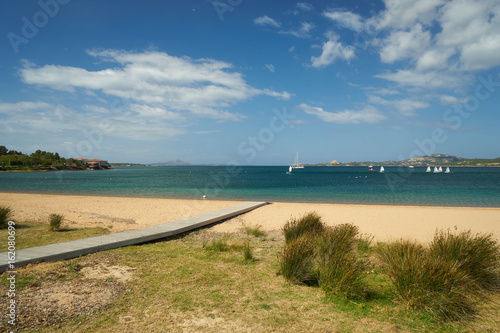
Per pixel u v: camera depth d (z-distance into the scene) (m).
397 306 4.09
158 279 5.10
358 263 4.96
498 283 4.74
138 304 4.07
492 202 20.50
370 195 25.44
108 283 4.83
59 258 6.07
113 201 20.05
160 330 3.37
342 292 4.43
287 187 35.69
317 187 35.38
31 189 32.31
